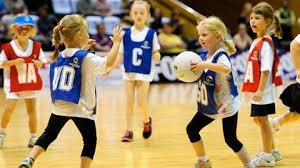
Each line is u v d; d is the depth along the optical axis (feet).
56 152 34.81
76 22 26.55
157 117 50.44
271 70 30.25
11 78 35.91
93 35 83.20
